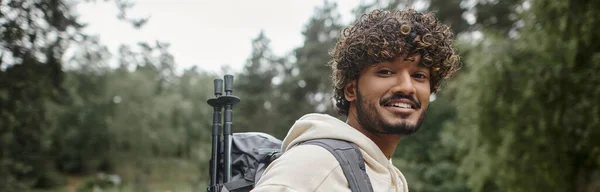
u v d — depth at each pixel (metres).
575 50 8.00
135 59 12.05
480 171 10.34
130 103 32.91
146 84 33.56
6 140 6.21
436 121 22.19
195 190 29.12
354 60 1.30
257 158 1.44
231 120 1.53
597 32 7.79
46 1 5.37
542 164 9.01
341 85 1.37
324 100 29.05
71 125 31.03
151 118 33.75
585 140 8.04
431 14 1.38
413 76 1.29
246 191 1.41
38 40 5.55
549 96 8.40
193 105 38.66
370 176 1.22
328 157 1.16
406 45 1.25
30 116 6.28
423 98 1.29
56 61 6.07
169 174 32.72
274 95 30.91
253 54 32.38
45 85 6.19
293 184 1.11
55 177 30.98
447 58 1.36
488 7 16.91
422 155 22.19
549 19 8.52
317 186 1.12
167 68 35.78
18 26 5.07
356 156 1.20
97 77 30.48
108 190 30.66
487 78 9.42
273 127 29.00
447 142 16.09
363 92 1.29
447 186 19.72
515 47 9.36
